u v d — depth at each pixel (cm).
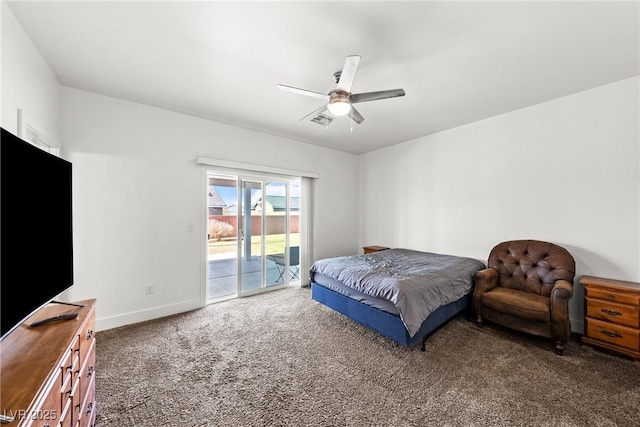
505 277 298
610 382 185
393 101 290
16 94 166
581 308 266
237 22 170
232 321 296
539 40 187
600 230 258
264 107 305
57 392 97
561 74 235
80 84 252
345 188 518
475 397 172
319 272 327
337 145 473
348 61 171
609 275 253
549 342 245
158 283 306
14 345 108
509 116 321
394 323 227
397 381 189
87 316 138
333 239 497
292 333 266
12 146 109
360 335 262
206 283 345
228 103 295
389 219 478
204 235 342
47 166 138
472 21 168
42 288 131
